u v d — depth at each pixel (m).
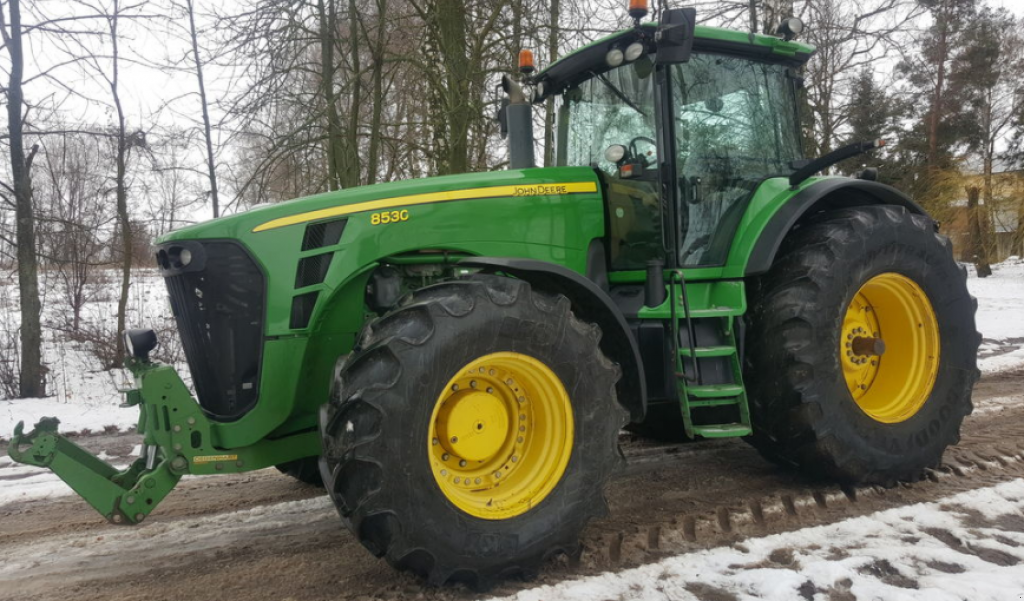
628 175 3.35
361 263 2.91
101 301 11.40
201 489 4.06
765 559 2.78
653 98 3.43
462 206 3.13
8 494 4.11
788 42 3.84
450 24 8.18
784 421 3.40
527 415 2.84
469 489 2.69
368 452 2.33
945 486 3.62
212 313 2.83
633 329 3.41
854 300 3.84
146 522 3.51
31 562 3.05
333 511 3.58
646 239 3.53
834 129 13.31
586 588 2.56
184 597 2.65
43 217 8.85
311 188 9.68
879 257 3.56
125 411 6.96
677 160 3.50
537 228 3.33
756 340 3.48
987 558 2.76
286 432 3.00
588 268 3.55
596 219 3.56
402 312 2.54
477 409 2.69
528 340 2.64
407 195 3.03
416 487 2.41
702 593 2.52
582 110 3.93
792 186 3.63
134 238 10.54
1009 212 23.77
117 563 3.01
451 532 2.47
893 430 3.55
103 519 3.62
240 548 3.12
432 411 2.46
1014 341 9.40
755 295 3.57
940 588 2.48
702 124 3.64
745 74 3.83
